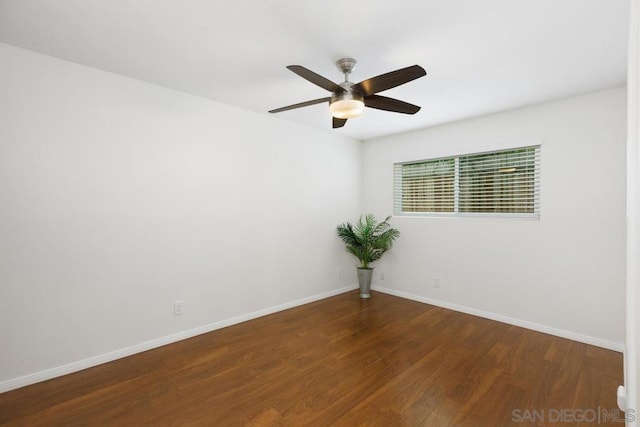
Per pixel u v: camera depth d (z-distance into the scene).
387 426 1.79
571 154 2.93
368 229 4.29
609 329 2.75
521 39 1.96
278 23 1.82
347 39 1.98
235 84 2.74
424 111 3.34
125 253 2.61
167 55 2.23
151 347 2.75
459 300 3.75
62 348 2.32
